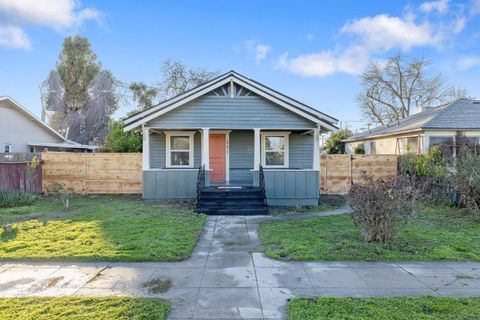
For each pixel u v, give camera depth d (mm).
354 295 4051
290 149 13383
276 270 4945
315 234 6910
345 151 31031
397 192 6207
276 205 11211
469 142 15102
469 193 9414
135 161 13266
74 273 4781
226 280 4543
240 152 13312
